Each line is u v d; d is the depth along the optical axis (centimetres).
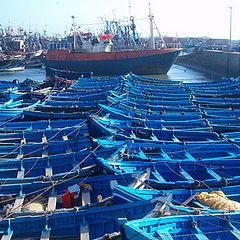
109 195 1372
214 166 1528
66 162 1625
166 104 2850
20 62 7531
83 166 1612
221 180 1341
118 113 2298
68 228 1124
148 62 5572
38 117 2425
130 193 1129
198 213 1037
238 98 3145
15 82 4003
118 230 1126
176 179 1516
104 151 1631
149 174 1341
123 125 2123
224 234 987
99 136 2002
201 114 2464
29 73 6938
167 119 2378
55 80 3831
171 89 3600
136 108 2650
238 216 1030
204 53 7338
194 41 13112
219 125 2175
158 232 930
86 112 2423
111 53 5581
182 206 1116
